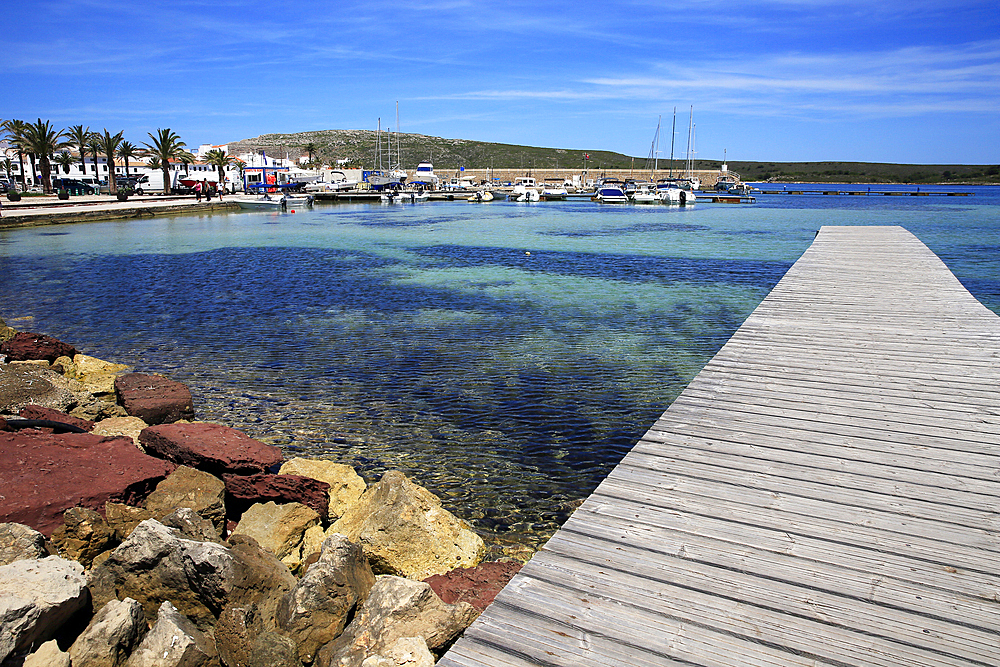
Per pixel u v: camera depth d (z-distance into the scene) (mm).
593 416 9383
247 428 9000
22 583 3709
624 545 3777
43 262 27562
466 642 3004
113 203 63344
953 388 6602
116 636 3695
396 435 8750
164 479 5895
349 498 6645
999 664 2803
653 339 13695
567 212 69188
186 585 4297
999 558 3598
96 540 4961
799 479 4609
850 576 3449
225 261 28062
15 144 79500
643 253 30672
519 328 14773
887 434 5410
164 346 13383
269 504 6070
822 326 9562
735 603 3244
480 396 10195
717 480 4617
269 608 4258
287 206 72062
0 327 11820
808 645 2938
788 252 30766
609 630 3062
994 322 9570
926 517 4055
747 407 6145
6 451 5898
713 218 57969
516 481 7484
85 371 10930
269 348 13133
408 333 14352
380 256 29953
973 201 95438
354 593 4262
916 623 3076
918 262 16125
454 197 98875
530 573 3518
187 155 100688
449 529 5812
